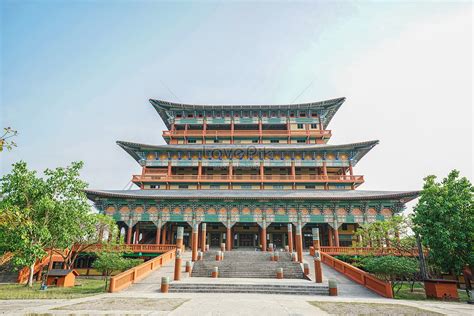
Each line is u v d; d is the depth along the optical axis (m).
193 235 35.28
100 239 36.78
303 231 54.84
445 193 27.03
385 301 19.33
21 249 27.50
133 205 49.91
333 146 58.81
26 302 17.94
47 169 32.16
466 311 15.71
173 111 68.31
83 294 21.83
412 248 33.06
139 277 27.28
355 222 48.53
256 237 54.94
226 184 58.25
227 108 67.50
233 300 18.50
